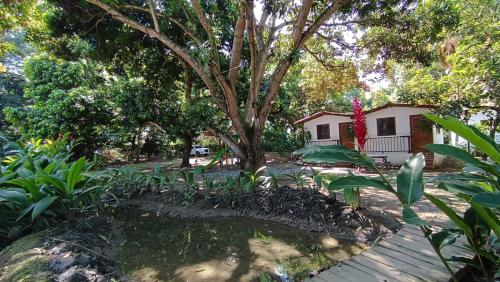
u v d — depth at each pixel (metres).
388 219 3.81
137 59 9.70
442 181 1.92
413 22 7.36
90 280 2.48
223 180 6.57
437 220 3.79
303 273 2.82
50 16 7.77
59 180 3.86
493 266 2.13
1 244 3.40
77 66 11.38
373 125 11.14
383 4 7.07
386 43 8.62
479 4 7.91
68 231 3.61
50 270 2.54
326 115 12.55
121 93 9.98
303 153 1.90
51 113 10.55
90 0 6.12
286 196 4.84
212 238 3.92
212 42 6.43
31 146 6.25
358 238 3.58
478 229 1.66
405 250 2.80
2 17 8.27
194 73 9.34
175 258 3.28
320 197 4.59
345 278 2.36
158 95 10.29
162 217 4.92
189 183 5.86
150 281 2.75
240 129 7.41
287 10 6.30
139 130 13.09
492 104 7.91
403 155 10.41
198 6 6.04
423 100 9.43
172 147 16.44
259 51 7.06
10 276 2.48
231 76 7.04
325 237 3.75
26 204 3.55
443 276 2.28
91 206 4.41
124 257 3.29
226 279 2.77
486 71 7.15
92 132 11.68
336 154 1.77
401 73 14.44
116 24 8.06
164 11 7.08
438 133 9.98
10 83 17.30
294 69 13.40
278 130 14.59
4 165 5.04
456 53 7.91
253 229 4.20
